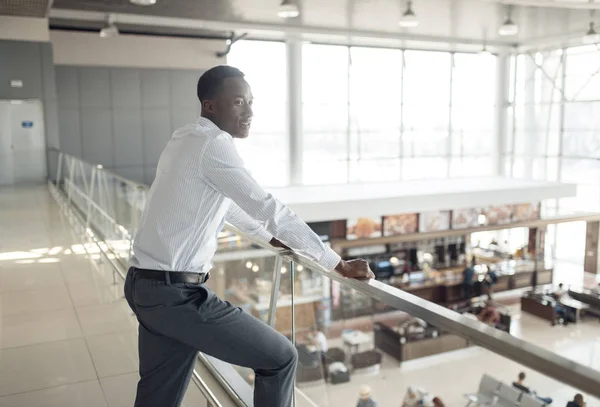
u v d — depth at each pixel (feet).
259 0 32.76
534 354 2.59
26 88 41.22
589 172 51.83
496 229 47.16
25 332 9.96
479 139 59.21
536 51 55.98
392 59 53.88
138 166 46.21
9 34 40.27
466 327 3.06
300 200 40.45
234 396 6.38
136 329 10.09
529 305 40.14
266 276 10.21
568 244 54.54
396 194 43.62
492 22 41.50
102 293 12.37
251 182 4.30
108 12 35.60
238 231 6.46
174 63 45.93
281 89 50.57
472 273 42.70
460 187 48.73
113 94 44.78
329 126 52.47
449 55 56.44
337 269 4.42
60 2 32.55
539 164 56.90
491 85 58.90
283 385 4.77
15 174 41.34
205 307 4.51
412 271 44.34
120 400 7.41
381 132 54.65
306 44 50.42
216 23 39.70
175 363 4.78
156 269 4.47
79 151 44.24
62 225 21.75
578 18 40.04
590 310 38.17
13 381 7.97
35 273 14.17
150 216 4.51
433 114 56.65
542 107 56.08
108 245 16.57
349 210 40.78
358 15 38.32
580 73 51.80
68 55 42.70
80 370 8.35
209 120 4.63
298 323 7.93
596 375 2.32
